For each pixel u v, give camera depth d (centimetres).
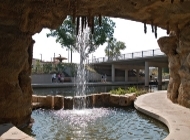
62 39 3244
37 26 673
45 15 654
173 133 520
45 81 2647
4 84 609
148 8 679
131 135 615
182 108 875
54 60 3922
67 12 674
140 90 1625
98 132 648
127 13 728
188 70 880
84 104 1155
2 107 604
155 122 766
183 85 919
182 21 832
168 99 1148
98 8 673
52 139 580
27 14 624
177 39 1003
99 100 1223
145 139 576
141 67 3819
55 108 1111
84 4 634
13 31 627
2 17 613
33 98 1131
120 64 3556
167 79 4378
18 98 642
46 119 835
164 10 698
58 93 1856
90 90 2167
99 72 3931
